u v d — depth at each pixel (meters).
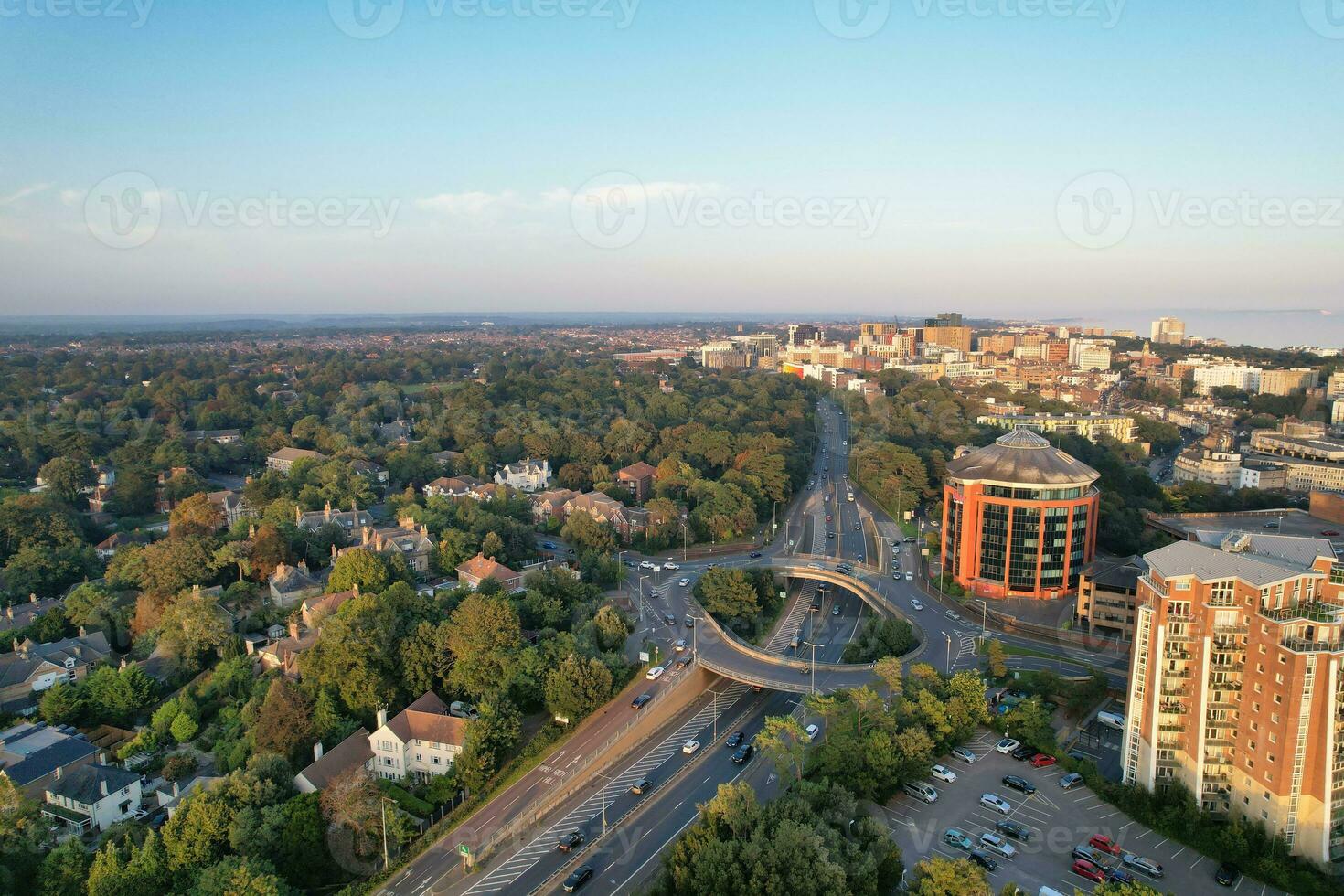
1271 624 120.81
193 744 162.50
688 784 148.38
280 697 151.75
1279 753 119.94
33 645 196.00
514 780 146.12
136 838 132.25
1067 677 173.62
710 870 111.00
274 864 122.00
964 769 147.75
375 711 158.50
